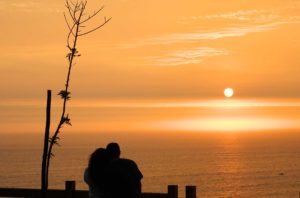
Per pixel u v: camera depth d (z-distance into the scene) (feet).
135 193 28.73
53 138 32.96
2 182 585.22
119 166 28.84
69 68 34.68
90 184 29.12
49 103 32.68
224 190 538.47
